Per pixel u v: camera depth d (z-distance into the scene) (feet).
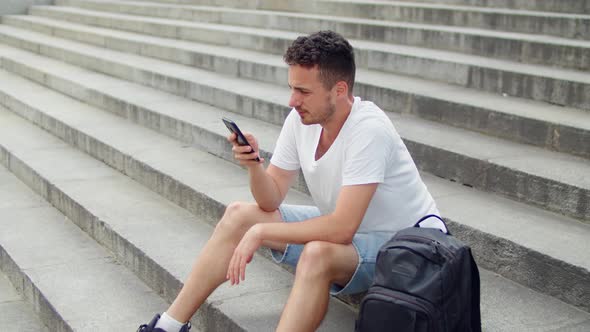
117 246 15.24
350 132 10.16
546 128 15.38
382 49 22.18
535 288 11.54
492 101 17.49
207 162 18.38
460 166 14.99
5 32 39.47
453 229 12.83
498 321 10.55
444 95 18.08
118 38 31.22
